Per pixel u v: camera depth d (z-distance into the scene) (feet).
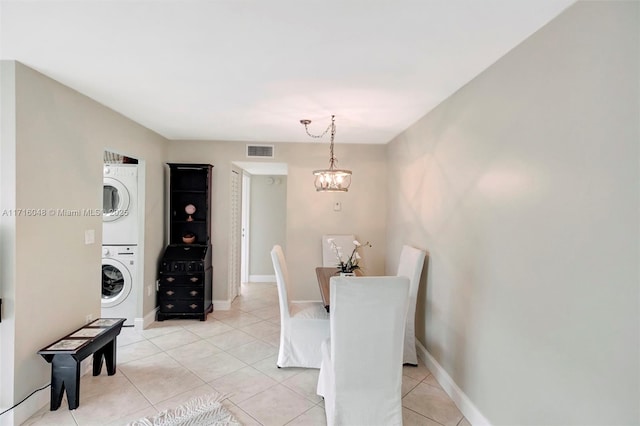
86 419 6.91
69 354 7.14
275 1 4.64
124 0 4.63
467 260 7.54
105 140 9.70
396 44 5.88
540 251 5.23
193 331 12.09
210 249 14.25
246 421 6.94
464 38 5.63
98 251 9.41
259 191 20.31
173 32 5.54
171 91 8.39
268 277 20.47
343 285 6.10
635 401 3.77
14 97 6.69
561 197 4.81
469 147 7.51
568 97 4.68
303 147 14.73
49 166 7.58
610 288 4.05
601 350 4.17
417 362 9.96
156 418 6.95
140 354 10.12
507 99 6.11
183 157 14.35
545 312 5.13
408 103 9.11
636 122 3.73
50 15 5.01
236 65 6.84
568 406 4.68
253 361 9.76
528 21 5.06
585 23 4.39
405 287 6.15
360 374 6.33
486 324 6.74
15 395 6.70
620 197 3.92
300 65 6.80
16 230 6.72
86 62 6.75
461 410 7.53
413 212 11.22
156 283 13.26
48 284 7.57
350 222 14.90
